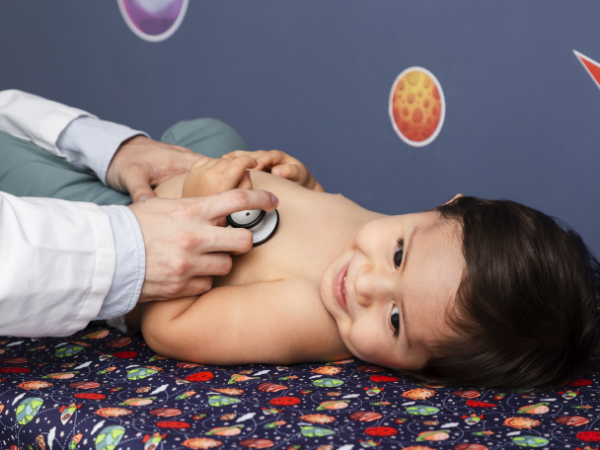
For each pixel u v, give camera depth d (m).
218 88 2.38
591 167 1.71
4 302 0.68
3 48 2.82
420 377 0.84
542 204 1.81
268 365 0.90
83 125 1.24
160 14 2.42
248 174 0.96
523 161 1.82
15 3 2.72
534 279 0.80
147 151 1.22
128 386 0.73
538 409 0.68
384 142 2.07
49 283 0.71
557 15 1.68
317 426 0.62
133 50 2.52
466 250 0.81
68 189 1.19
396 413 0.66
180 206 0.81
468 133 1.90
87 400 0.68
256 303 0.89
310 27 2.13
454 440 0.59
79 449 0.61
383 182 2.10
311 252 0.99
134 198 1.06
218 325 0.86
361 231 0.92
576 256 0.86
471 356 0.80
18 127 1.27
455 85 1.89
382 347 0.85
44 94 2.78
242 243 0.84
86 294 0.74
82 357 0.87
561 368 0.80
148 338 0.89
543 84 1.74
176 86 2.47
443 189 1.98
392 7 1.95
